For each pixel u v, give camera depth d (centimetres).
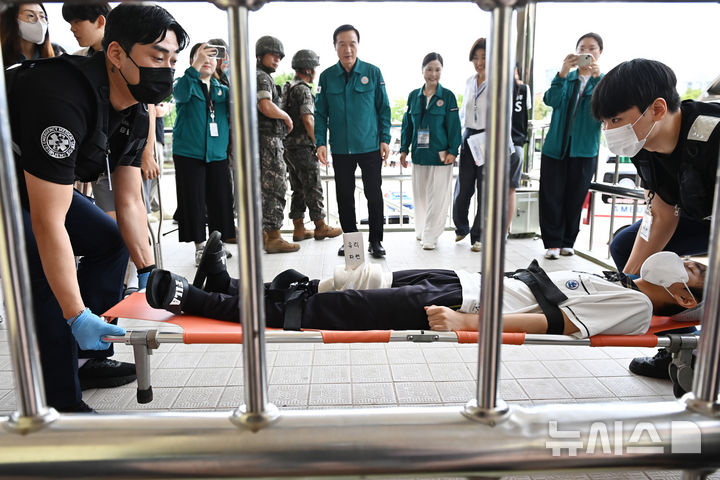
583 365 232
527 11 443
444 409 50
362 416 49
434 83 447
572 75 399
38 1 46
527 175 509
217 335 156
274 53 443
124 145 172
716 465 48
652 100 156
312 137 491
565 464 48
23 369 47
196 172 400
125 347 254
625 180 396
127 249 193
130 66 142
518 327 179
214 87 396
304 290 198
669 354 210
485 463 47
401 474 47
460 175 480
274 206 455
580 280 193
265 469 46
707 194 162
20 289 47
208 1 46
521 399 201
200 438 47
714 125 153
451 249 477
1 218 46
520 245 493
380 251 447
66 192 139
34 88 132
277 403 198
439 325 182
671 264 176
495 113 45
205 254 205
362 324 191
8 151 46
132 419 48
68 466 46
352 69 427
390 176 554
